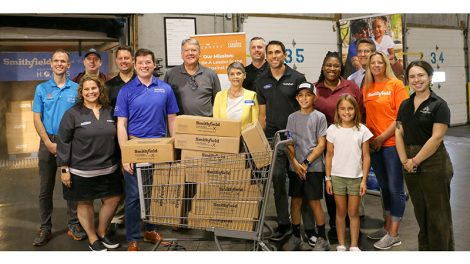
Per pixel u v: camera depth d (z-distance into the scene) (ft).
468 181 17.43
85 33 20.47
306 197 10.86
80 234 12.15
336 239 11.79
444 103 8.45
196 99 12.00
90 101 10.72
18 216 14.48
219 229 9.12
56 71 11.77
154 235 11.62
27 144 24.22
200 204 9.20
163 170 9.31
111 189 11.05
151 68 10.78
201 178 9.16
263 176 8.96
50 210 12.15
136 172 9.87
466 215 13.21
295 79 11.48
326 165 10.61
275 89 11.54
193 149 9.23
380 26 22.67
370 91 11.19
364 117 11.41
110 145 10.82
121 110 10.75
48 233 12.06
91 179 10.73
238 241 11.65
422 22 33.01
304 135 10.80
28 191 17.84
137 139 9.98
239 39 16.53
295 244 11.36
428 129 8.62
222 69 16.74
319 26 27.99
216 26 23.57
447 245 8.82
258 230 8.91
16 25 19.17
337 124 10.45
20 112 23.98
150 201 9.44
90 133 10.53
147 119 10.80
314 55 27.99
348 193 10.32
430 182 8.64
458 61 35.99
